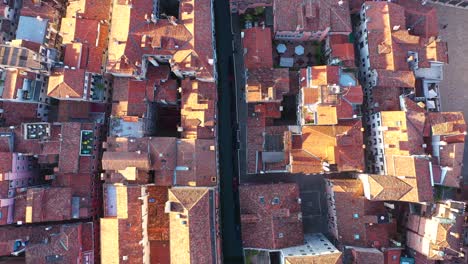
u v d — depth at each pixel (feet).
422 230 228.84
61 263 220.64
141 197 221.05
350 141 229.45
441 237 215.31
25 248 221.46
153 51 227.20
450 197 254.47
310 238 247.29
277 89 238.68
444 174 234.99
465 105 279.90
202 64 224.33
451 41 284.41
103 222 221.46
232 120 272.10
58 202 225.35
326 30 245.65
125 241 217.97
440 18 285.84
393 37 245.65
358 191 235.20
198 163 227.40
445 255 220.02
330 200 247.91
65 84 225.97
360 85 244.83
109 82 258.16
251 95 237.45
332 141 230.27
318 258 204.54
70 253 221.05
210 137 235.40
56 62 238.27
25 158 243.60
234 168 268.82
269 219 222.69
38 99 241.14
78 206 231.71
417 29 259.60
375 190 221.25
